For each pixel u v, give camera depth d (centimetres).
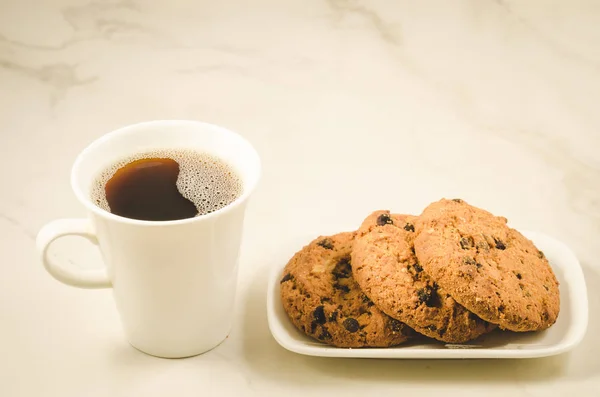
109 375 51
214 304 51
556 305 52
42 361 52
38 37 78
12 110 72
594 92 77
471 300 50
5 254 58
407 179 67
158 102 74
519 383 51
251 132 72
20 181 65
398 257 52
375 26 81
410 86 77
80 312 55
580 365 52
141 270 48
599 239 62
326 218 62
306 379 51
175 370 51
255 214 63
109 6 80
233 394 50
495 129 73
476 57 79
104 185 50
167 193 50
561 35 81
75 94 74
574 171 69
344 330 50
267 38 80
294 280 53
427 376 51
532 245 55
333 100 75
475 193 66
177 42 79
